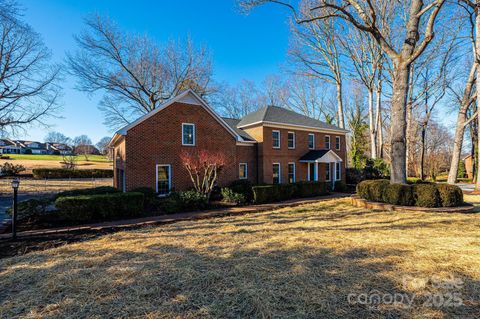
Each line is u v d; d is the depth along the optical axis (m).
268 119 16.98
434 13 8.70
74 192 9.22
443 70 24.20
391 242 5.25
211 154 12.84
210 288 3.38
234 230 6.66
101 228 6.93
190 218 8.35
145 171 11.55
